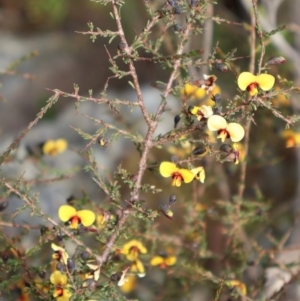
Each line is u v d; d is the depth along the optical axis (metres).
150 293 0.56
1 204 0.49
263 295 0.54
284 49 0.62
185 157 0.46
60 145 0.56
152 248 0.50
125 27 1.07
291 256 0.60
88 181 0.82
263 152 0.61
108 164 0.93
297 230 0.62
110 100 0.43
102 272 0.44
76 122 1.13
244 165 0.54
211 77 0.44
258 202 0.53
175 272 0.53
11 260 0.46
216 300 0.43
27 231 0.47
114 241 0.44
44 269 0.45
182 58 0.44
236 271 0.52
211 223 0.65
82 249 0.44
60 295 0.44
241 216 0.52
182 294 0.54
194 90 0.49
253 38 0.52
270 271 0.55
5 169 0.62
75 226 0.44
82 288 0.43
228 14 0.77
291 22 0.68
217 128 0.42
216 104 0.43
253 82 0.43
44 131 1.14
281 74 0.64
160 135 0.44
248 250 0.53
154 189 0.44
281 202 0.82
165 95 0.44
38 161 0.56
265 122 0.59
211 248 0.64
